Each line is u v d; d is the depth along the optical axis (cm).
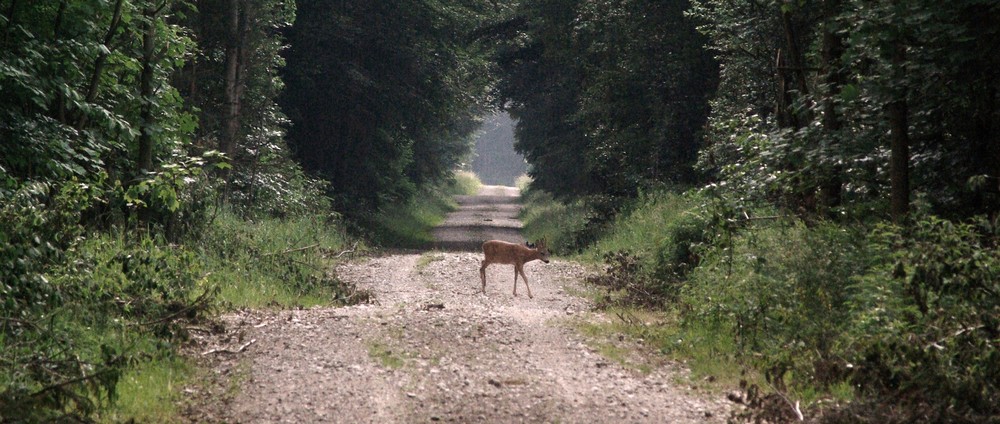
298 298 1795
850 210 1597
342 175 4684
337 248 2909
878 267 1209
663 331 1407
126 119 1873
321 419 900
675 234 2011
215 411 931
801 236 1412
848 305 1199
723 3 2627
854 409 867
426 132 5212
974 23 1252
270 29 3712
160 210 1855
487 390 1015
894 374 938
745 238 1569
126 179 1906
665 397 1015
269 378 1055
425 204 6719
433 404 952
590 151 4400
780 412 903
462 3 4762
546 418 909
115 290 1280
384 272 2483
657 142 3747
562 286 2234
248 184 3123
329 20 4206
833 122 1593
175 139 1964
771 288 1298
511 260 2073
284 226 2817
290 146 4428
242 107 3344
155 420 892
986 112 1402
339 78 4341
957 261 976
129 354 1078
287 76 4309
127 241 1691
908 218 1377
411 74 4516
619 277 2183
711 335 1331
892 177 1430
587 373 1123
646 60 3725
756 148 1645
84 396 898
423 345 1249
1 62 1459
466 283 2267
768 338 1227
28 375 921
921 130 1527
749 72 2745
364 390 1002
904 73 1341
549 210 5888
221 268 1842
